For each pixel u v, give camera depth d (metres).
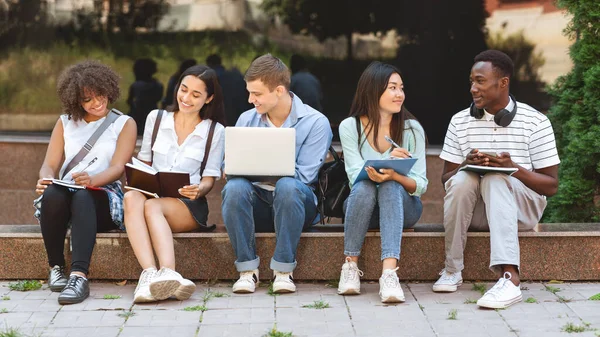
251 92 4.91
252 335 4.05
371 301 4.64
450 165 5.07
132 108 8.07
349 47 7.91
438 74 7.86
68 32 8.02
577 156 5.76
